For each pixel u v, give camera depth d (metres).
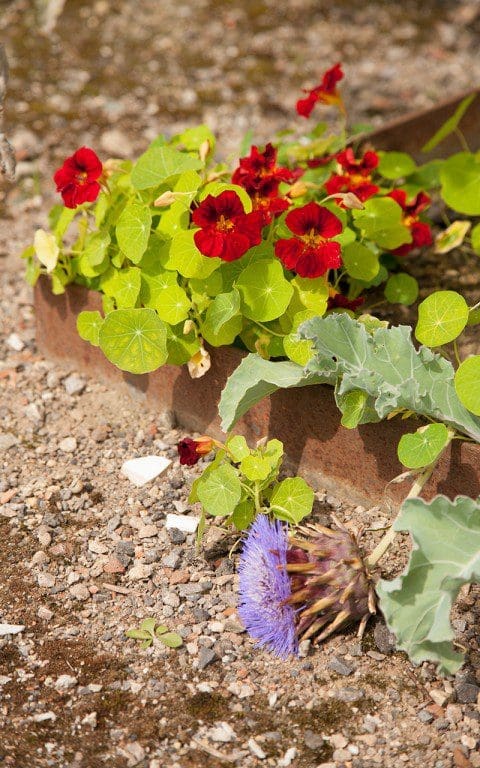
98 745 2.17
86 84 5.07
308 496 2.54
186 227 2.83
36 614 2.49
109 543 2.69
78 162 2.86
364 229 3.14
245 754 2.15
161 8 5.74
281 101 5.03
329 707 2.25
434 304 2.57
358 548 2.37
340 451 2.71
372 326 2.70
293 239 2.66
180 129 4.75
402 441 2.40
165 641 2.40
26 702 2.27
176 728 2.21
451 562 2.16
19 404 3.21
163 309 2.77
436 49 5.55
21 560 2.64
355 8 5.86
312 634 2.40
